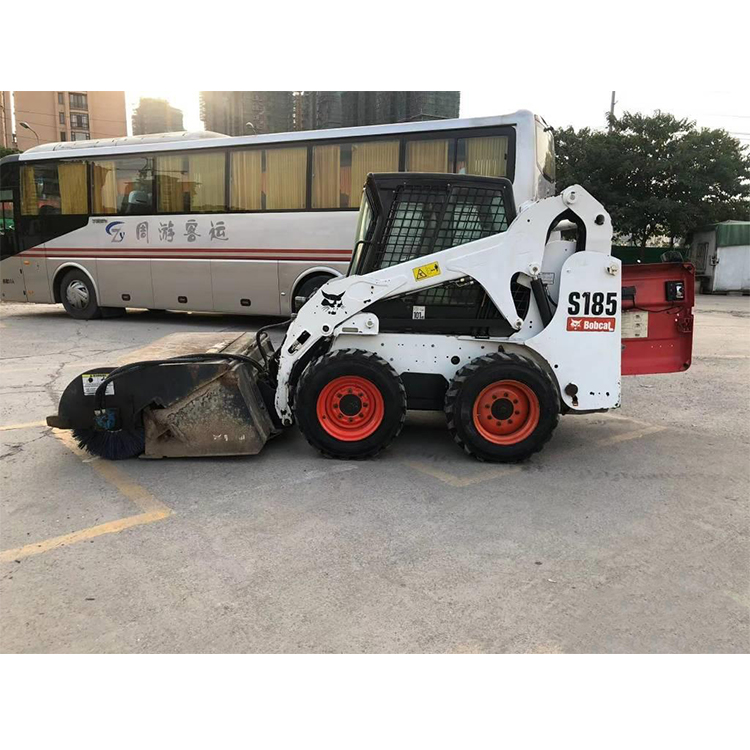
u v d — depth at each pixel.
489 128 9.18
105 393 4.65
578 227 4.68
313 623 2.74
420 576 3.14
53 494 4.16
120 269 12.18
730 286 22.69
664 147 23.56
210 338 5.98
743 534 3.64
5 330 11.62
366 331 4.79
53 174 12.41
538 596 2.97
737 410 6.54
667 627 2.73
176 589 3.00
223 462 4.79
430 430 5.70
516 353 4.78
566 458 4.96
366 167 10.05
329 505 4.00
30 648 2.57
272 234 10.82
